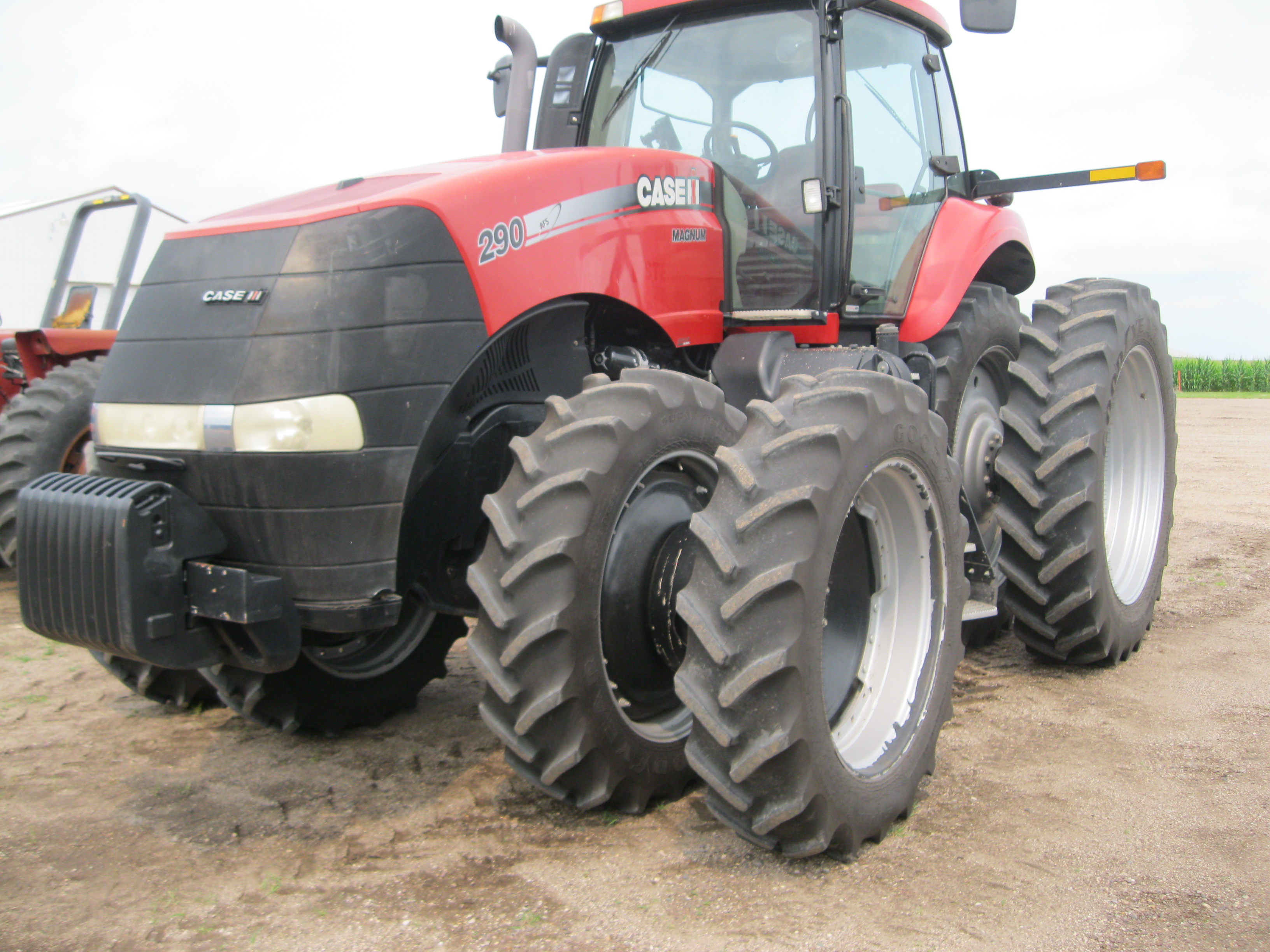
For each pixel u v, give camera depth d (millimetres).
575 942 1793
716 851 2141
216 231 2238
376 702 2947
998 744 2691
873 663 2393
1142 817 2236
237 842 2229
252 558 2117
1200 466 8508
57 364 5375
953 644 2465
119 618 1973
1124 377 3561
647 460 2236
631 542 2268
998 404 3932
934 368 3369
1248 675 3211
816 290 3008
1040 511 3160
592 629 2141
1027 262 4336
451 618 3098
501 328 2293
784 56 3123
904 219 3533
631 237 2637
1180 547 5148
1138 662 3383
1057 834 2168
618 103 3428
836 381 2221
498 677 2107
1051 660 3406
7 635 4004
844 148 3043
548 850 2164
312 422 2029
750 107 3150
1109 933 1789
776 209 3066
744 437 2100
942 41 3900
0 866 2125
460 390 2236
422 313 2143
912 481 2346
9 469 4461
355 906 1938
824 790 1977
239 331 2088
